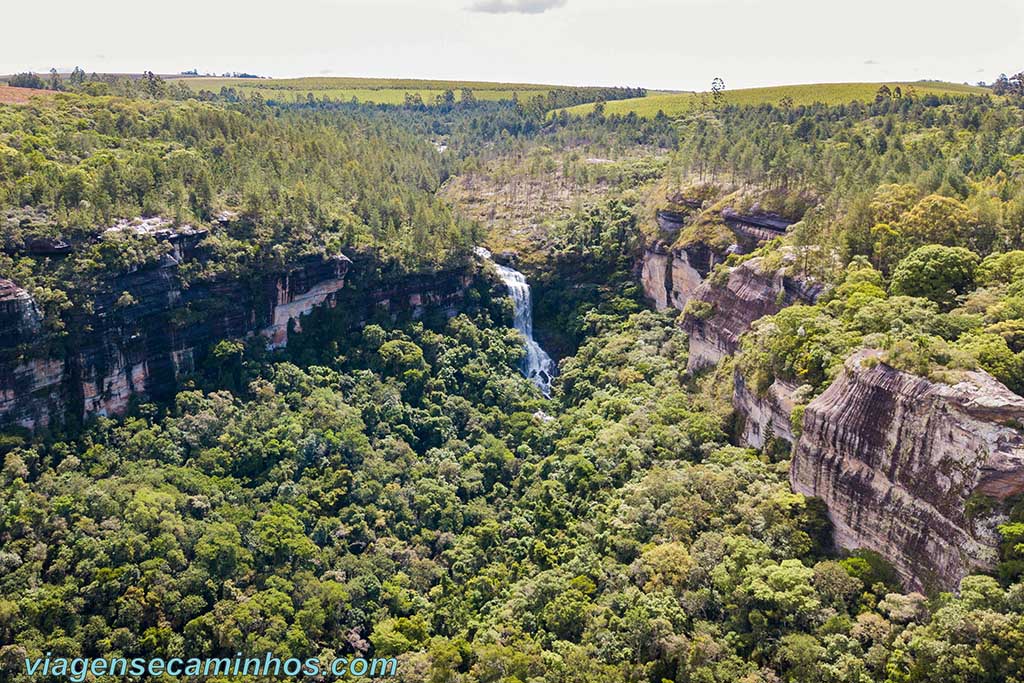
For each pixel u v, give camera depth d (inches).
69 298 4613.7
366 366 5925.2
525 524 4490.7
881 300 3895.2
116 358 4822.8
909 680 2613.2
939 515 2901.1
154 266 5034.5
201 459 4643.2
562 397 6250.0
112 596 3631.9
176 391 5123.0
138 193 5541.3
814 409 3491.6
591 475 4547.2
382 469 4909.0
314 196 6486.2
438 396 5831.7
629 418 5004.9
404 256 6471.5
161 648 3528.5
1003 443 2746.1
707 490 3917.3
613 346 6289.4
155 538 3875.5
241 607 3703.3
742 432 4399.6
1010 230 4429.1
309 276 5920.3
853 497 3272.6
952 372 3006.9
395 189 7598.4
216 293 5378.9
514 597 3831.2
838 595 3048.7
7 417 4367.6
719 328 5211.6
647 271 7057.1
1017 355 3161.9
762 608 3164.4
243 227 5733.3
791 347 3971.5
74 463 4357.8
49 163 5492.1
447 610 3949.3
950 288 3973.9
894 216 4753.9
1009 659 2454.5
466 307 6820.9
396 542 4461.1
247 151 6988.2
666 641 3169.3
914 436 3021.7
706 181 7155.5
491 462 5211.6
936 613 2682.1
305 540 4210.1
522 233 7864.2
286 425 4975.4
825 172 6176.2
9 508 3836.1
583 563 3858.3
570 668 3164.4
